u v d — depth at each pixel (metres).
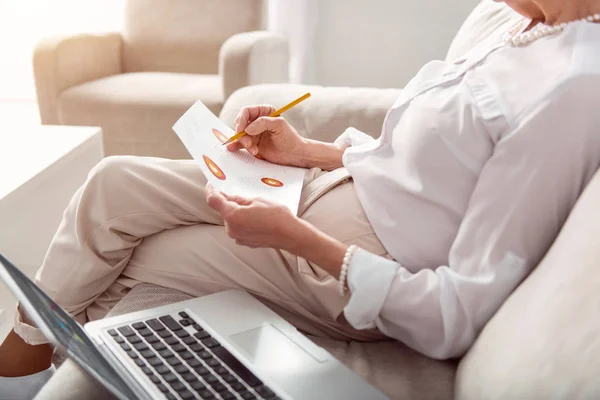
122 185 1.17
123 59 3.16
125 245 1.19
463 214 1.06
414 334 1.01
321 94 1.76
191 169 1.23
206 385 0.85
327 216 1.17
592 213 0.84
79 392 0.88
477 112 1.04
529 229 0.96
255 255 1.16
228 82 2.52
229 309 1.04
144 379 0.85
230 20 3.06
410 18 3.54
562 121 0.94
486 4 1.68
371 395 0.85
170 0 3.12
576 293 0.76
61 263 1.18
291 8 3.47
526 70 1.03
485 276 0.97
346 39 3.64
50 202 1.80
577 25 1.01
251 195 1.11
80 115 2.62
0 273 0.85
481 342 0.90
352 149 1.28
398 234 1.11
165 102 2.56
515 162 0.97
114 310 1.15
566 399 0.67
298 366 0.90
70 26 3.89
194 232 1.20
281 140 1.32
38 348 1.21
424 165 1.08
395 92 1.78
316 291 1.10
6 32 3.95
